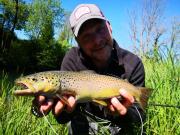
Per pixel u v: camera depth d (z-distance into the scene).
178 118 0.94
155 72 1.12
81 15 0.80
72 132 0.89
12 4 10.38
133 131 0.87
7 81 1.31
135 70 0.86
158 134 0.94
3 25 10.12
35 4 10.71
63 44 10.45
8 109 1.04
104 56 0.83
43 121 0.98
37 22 10.60
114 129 0.85
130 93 0.74
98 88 0.72
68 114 0.84
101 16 0.80
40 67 10.05
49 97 0.70
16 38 10.16
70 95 0.72
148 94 0.77
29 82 0.68
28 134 0.92
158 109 0.96
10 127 0.91
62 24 10.48
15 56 9.12
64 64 0.90
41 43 10.25
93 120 0.84
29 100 1.09
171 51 1.14
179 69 1.11
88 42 0.81
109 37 0.82
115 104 0.71
